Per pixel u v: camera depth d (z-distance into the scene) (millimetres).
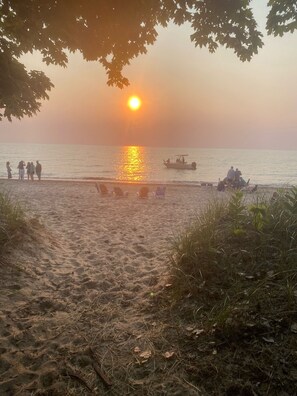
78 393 2068
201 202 13422
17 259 4430
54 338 2730
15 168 52812
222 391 1973
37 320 3025
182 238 4660
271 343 2266
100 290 3818
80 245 5965
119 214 9891
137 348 2535
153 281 4012
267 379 1978
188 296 3230
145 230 7461
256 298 2805
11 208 6000
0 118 6328
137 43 4090
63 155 125562
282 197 5484
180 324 2812
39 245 5254
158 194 14883
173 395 2002
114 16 3615
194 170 51812
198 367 2203
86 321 3031
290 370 2004
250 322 2514
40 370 2303
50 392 2082
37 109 6426
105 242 6230
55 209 10484
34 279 4023
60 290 3807
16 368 2311
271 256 3639
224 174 46625
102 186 15195
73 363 2383
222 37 4234
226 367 2145
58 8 3414
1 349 2516
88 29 3824
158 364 2311
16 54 5156
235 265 3559
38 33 3865
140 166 64500
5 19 3611
